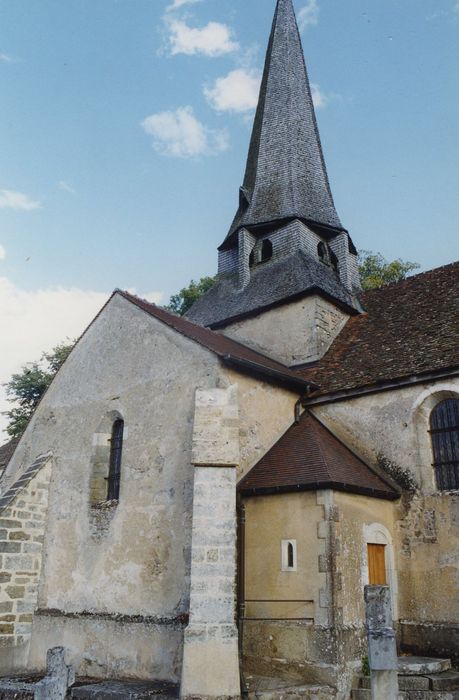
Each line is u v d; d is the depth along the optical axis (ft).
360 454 39.68
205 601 28.68
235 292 57.26
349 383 41.91
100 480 41.47
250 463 37.37
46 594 41.39
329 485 32.27
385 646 21.38
